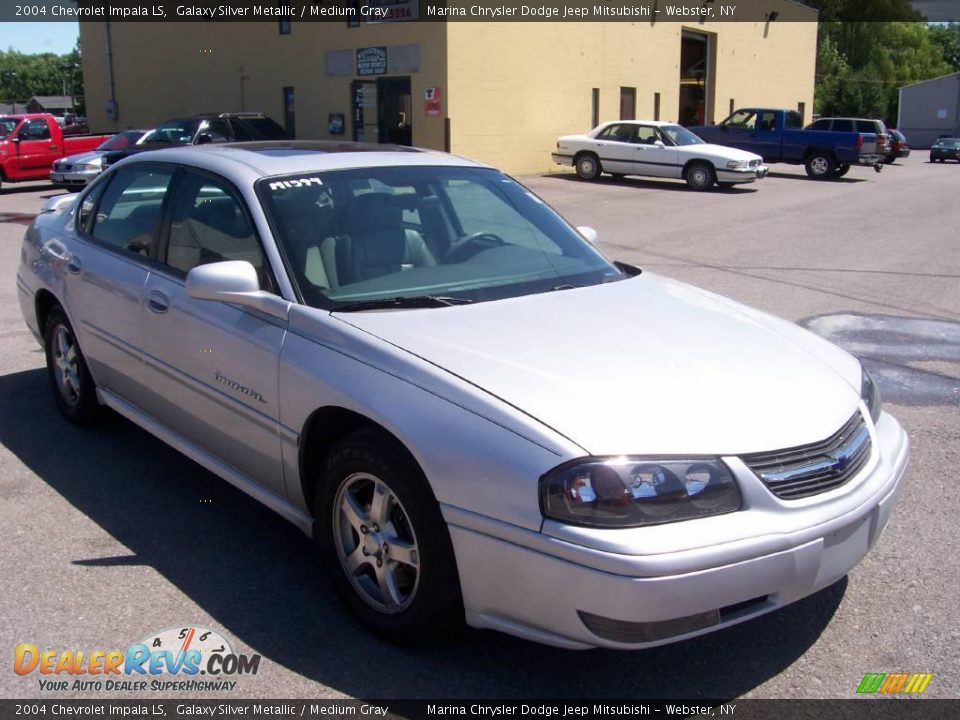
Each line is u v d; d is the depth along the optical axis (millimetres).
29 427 5395
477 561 2877
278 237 3777
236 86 26938
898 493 3260
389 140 23703
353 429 3459
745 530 2744
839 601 3566
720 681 3098
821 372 3389
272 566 3828
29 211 17047
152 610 3479
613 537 2656
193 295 3625
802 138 26109
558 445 2758
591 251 4488
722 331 3586
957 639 3314
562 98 25562
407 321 3428
